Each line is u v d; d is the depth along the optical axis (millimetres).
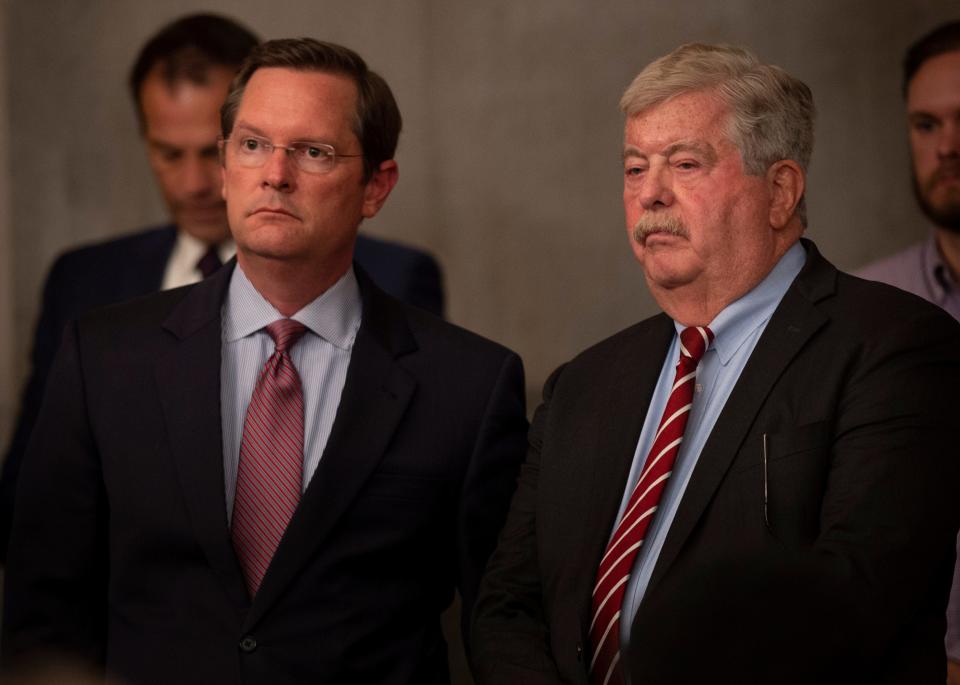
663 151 7145
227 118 8273
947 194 11438
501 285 19344
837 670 3520
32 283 19141
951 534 6215
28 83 19203
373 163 8312
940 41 11555
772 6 17484
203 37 11477
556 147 19031
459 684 14859
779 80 7234
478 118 19422
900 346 6598
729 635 3275
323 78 8086
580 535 7277
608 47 18656
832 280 7160
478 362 8398
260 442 7824
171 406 7832
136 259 11922
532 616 7512
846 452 6414
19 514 8094
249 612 7461
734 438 6727
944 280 11781
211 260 11609
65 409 8062
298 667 7461
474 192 19453
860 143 16953
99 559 8141
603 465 7398
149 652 7535
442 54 19547
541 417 8086
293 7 19703
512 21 19203
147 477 7719
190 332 8078
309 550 7582
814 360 6793
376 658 7719
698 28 18016
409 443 8039
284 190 7848
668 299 7359
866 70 16938
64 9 19219
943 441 6316
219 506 7566
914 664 6184
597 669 6789
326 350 8211
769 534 6398
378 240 12633
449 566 8398
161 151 11539
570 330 19000
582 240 18922
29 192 19203
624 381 7656
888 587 5867
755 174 7125
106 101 19203
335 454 7773
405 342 8367
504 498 8250
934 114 11500
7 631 8047
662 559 6609
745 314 7203
